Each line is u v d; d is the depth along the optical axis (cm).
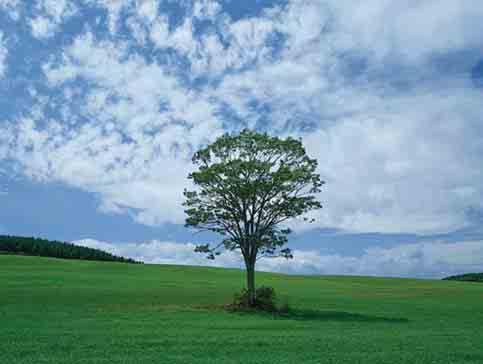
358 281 10819
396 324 3825
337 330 3281
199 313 4191
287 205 4669
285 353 2228
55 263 10706
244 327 3328
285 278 10694
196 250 4781
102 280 7838
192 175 4675
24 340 2514
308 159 4775
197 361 1992
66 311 4106
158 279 8556
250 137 4675
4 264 9950
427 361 2078
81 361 1966
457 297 7275
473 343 2648
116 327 3131
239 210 4706
